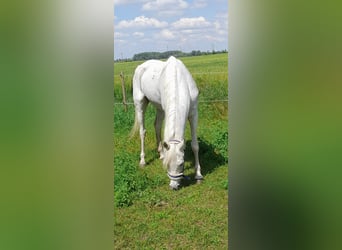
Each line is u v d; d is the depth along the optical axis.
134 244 3.26
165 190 3.84
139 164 4.34
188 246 3.21
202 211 3.56
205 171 4.13
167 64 3.96
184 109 3.73
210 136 4.70
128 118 5.49
